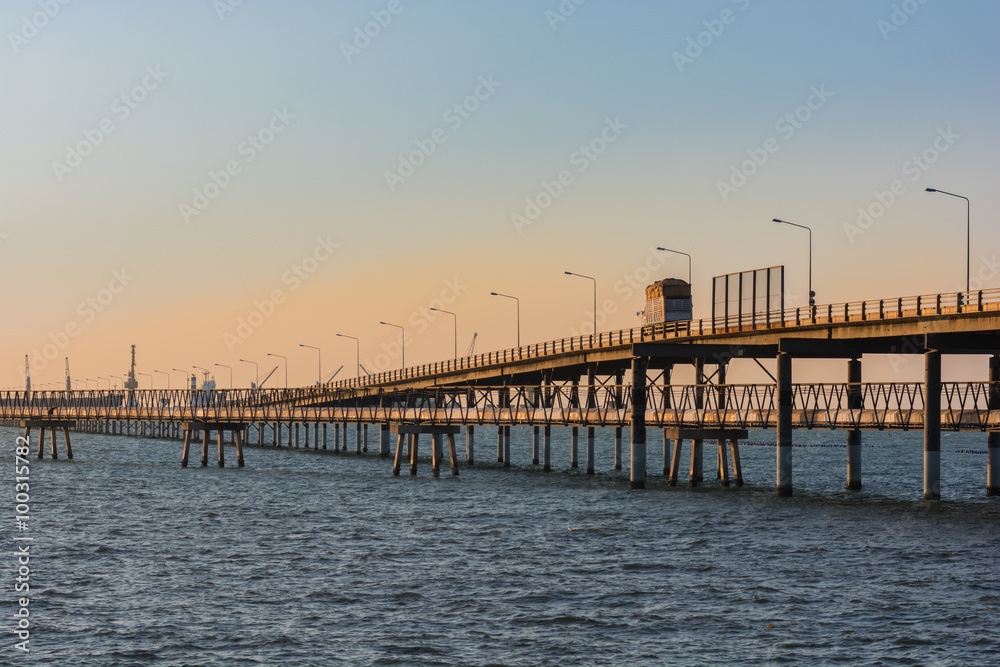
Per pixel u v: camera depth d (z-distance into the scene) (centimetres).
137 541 6662
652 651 4225
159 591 5206
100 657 4162
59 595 5122
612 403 10750
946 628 4519
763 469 14125
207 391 13838
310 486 10381
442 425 11681
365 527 7244
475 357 14775
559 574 5572
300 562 5922
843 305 8594
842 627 4544
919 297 7912
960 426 8225
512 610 4822
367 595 5109
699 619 4669
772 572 5612
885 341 8725
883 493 9650
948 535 6762
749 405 9481
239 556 6119
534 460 14362
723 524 7288
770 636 4412
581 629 4525
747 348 9744
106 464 14075
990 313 7356
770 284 9500
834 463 15712
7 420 16362
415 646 4288
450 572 5628
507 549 6312
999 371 9325
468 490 9906
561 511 8075
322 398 17600
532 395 12594
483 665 4069
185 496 9356
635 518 7625
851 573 5581
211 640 4375
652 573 5594
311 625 4591
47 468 13112
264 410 13412
